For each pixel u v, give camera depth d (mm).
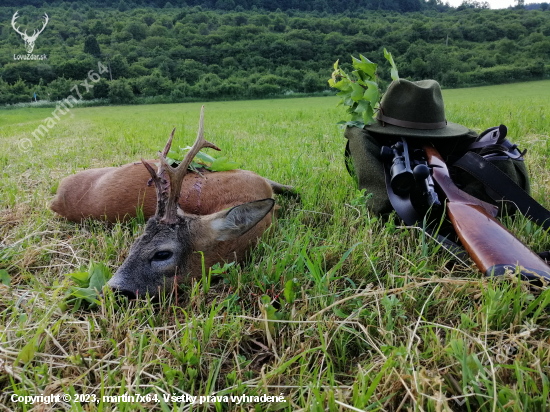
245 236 1075
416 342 718
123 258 1087
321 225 1265
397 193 1089
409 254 997
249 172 1344
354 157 1297
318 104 13070
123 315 825
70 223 1363
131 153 2523
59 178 1897
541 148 2002
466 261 939
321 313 758
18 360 685
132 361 701
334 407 565
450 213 909
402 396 604
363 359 711
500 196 1053
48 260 1104
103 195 1279
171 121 6473
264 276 903
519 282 715
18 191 1679
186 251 959
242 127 4488
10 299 895
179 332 777
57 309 836
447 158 1225
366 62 1330
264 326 768
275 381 655
